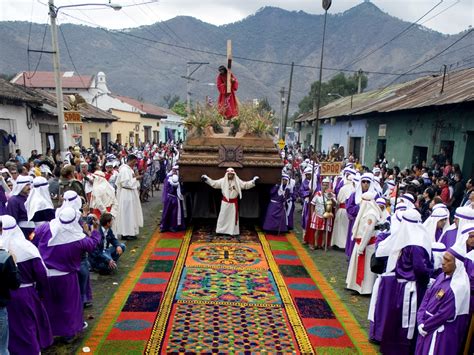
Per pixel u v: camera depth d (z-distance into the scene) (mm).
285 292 7000
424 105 13141
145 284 7141
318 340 5488
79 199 5832
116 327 5633
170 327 5684
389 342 5043
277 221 10570
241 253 9016
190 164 10281
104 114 27391
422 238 4961
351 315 6238
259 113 11531
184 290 6926
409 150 16703
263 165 10359
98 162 13445
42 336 4789
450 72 19516
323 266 8391
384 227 6629
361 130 22688
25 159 15195
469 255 4746
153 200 15586
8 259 4051
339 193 9617
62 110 14320
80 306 5348
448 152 13938
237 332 5625
